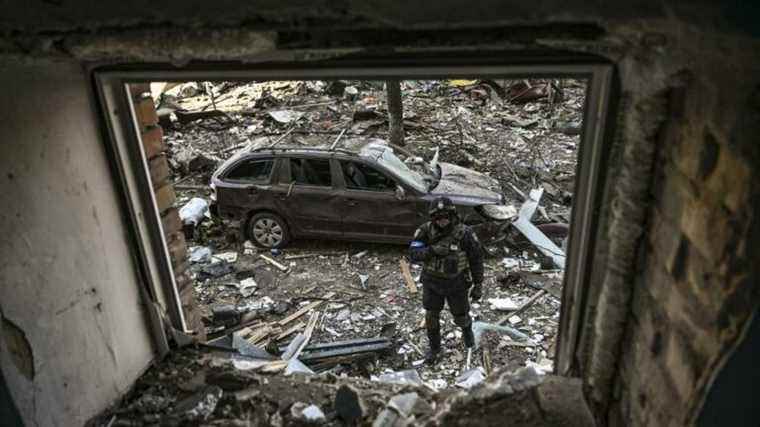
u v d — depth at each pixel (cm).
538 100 1337
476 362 580
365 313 666
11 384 175
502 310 659
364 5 129
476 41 138
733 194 104
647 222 157
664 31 119
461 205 732
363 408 209
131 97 207
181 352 251
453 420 198
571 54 148
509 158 1073
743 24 94
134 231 225
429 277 545
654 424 147
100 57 163
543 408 197
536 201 876
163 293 245
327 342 621
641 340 161
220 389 223
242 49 147
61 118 187
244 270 751
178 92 1420
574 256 189
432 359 584
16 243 174
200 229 842
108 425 212
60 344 193
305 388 226
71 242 196
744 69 101
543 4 121
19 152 172
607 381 190
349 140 788
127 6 137
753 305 98
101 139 206
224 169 781
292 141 784
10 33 150
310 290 713
